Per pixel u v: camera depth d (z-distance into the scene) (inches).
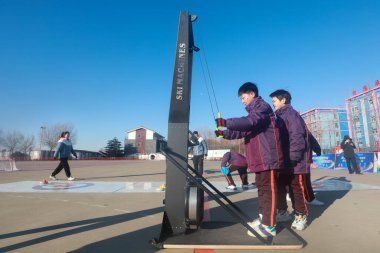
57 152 317.1
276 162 108.6
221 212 152.3
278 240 102.7
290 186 131.8
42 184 284.2
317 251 95.6
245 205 173.2
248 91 118.7
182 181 111.5
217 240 101.8
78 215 147.0
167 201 111.3
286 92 143.9
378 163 458.9
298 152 125.8
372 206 166.9
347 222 132.6
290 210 160.2
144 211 156.2
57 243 103.4
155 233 115.5
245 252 94.3
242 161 242.5
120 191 234.4
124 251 95.0
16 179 339.0
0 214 149.9
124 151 2797.7
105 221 134.6
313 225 127.8
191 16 126.4
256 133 111.9
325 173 427.8
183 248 97.2
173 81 116.3
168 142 112.9
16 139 2598.4
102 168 605.9
